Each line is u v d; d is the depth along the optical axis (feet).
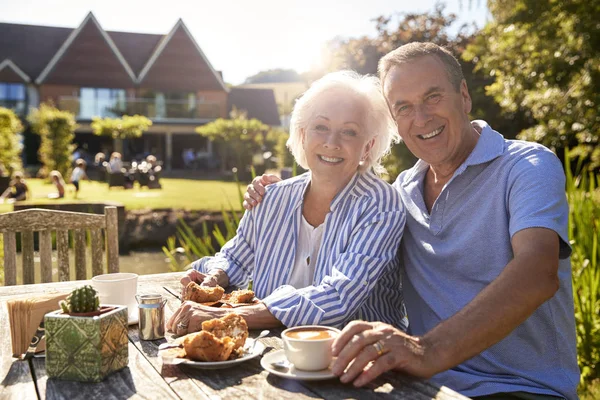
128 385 4.19
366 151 6.75
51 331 4.31
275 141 92.84
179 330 5.33
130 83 104.63
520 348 5.60
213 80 109.29
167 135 105.50
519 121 41.78
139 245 31.68
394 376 4.31
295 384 4.19
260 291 6.93
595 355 10.70
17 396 4.04
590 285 10.83
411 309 6.41
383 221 6.04
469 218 5.82
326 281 5.80
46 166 80.18
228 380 4.26
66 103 99.25
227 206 41.14
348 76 6.66
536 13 28.63
